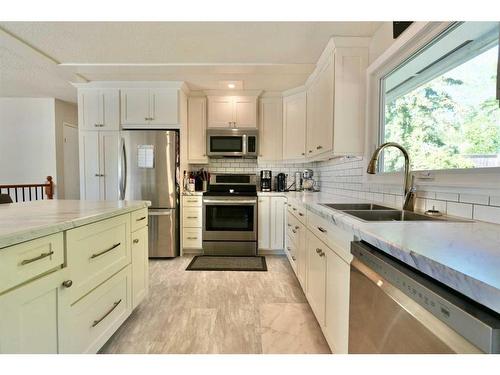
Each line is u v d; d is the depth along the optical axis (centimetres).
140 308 213
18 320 93
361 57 220
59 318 114
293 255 274
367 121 217
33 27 213
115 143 344
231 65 282
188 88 362
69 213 143
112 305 160
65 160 459
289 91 365
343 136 222
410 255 72
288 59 269
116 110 342
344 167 285
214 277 278
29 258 98
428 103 160
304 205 214
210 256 350
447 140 144
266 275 284
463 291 56
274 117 382
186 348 163
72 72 306
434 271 64
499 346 50
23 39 233
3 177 439
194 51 254
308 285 205
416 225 108
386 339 82
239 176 391
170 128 348
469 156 129
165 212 338
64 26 212
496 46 113
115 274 164
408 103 181
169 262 327
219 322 193
